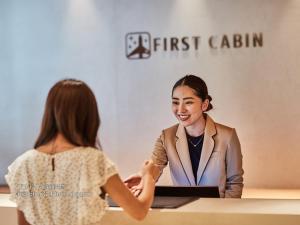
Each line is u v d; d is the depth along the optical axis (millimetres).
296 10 5098
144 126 5473
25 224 1645
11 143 5855
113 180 1569
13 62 5777
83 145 1584
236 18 5203
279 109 5176
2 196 2301
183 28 5312
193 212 1863
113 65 5512
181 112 3377
